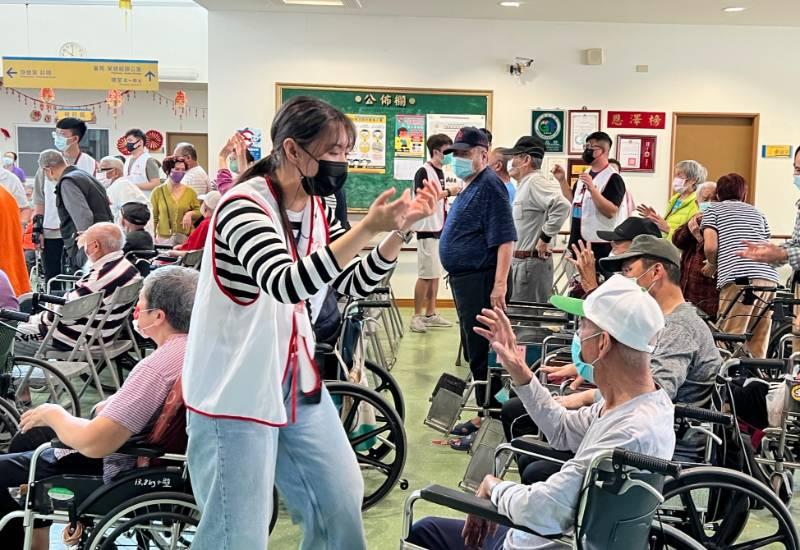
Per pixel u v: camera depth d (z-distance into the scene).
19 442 2.69
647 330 1.75
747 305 4.89
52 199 6.54
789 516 2.32
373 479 3.56
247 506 1.75
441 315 8.06
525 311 4.57
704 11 7.53
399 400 3.83
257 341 1.72
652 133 8.30
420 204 1.65
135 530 2.33
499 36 8.15
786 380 3.02
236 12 8.02
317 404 1.95
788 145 8.38
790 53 8.26
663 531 2.01
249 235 1.64
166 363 2.24
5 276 3.83
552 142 8.27
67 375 3.72
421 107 8.20
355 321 3.68
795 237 4.26
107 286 4.11
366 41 8.09
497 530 2.02
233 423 1.72
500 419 3.60
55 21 11.24
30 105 12.98
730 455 2.67
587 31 8.17
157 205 6.75
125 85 9.68
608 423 1.78
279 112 1.78
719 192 5.23
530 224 5.51
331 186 1.77
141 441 2.23
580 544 1.70
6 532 2.47
